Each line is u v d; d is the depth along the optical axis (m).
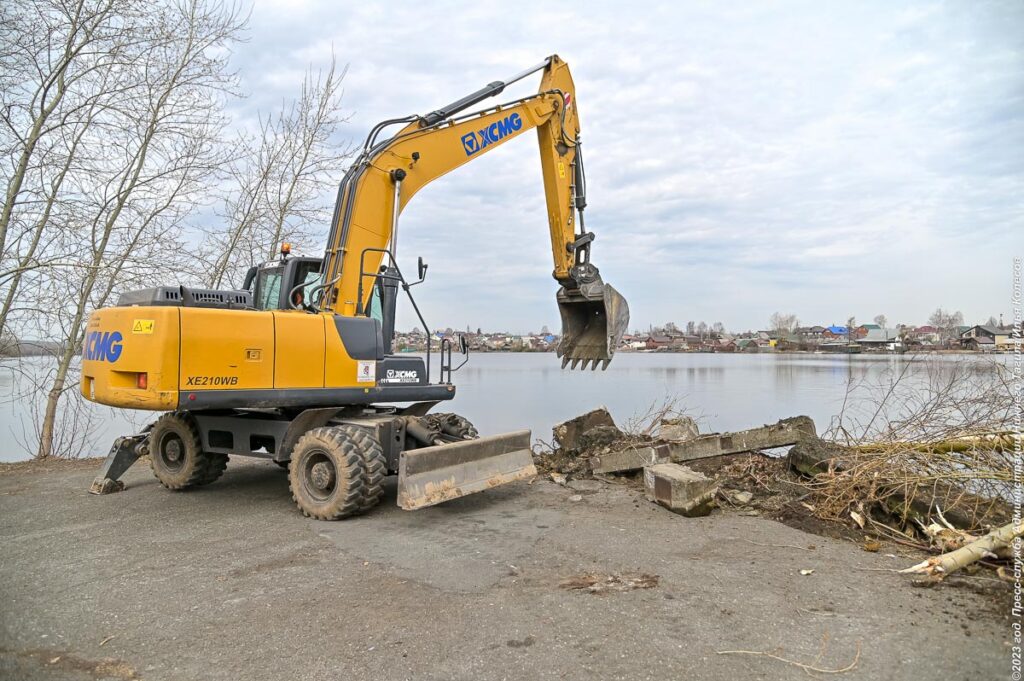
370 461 6.25
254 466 9.37
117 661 3.44
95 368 6.20
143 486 8.01
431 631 3.72
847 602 4.02
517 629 3.73
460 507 6.64
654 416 10.02
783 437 7.34
